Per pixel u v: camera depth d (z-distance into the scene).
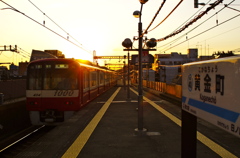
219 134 7.01
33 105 10.66
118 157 5.13
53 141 6.41
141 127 7.26
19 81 25.78
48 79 10.73
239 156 5.09
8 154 7.89
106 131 7.63
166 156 5.16
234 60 1.91
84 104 12.41
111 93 25.36
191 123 3.23
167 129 7.90
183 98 3.26
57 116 10.69
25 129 12.73
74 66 10.85
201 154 5.23
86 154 5.34
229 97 1.99
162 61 62.78
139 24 7.55
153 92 25.22
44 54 21.00
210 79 2.37
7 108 11.21
